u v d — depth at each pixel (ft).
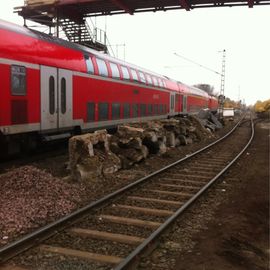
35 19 74.54
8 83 35.19
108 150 38.86
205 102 154.20
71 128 46.42
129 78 64.34
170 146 60.44
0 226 20.90
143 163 43.55
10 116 35.60
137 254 17.49
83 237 20.54
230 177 39.52
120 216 24.41
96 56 53.42
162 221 23.70
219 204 28.55
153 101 79.20
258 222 25.58
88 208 24.27
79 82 47.67
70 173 34.37
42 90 40.27
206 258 18.25
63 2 68.08
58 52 43.52
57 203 25.27
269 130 129.49
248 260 19.03
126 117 63.57
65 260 17.53
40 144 44.80
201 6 69.82
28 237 18.78
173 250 19.15
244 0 66.18
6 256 17.38
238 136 102.01
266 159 54.39
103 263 17.35
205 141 79.92
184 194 30.68
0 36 34.76
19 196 25.63
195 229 22.50
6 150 38.11
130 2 68.85
